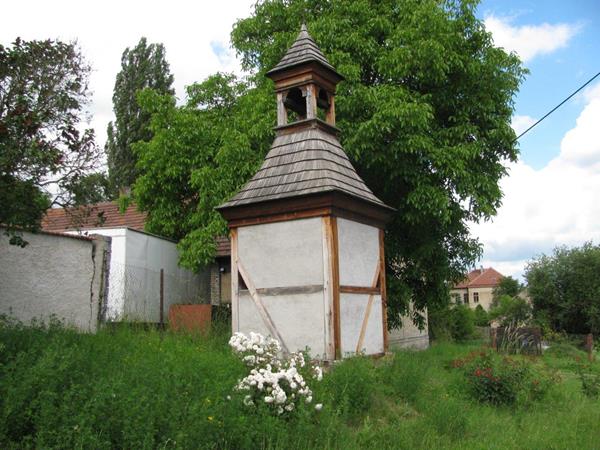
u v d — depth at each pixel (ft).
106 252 38.55
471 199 48.03
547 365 49.83
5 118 23.34
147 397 16.79
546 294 110.83
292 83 36.17
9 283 32.65
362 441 21.35
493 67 48.60
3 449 14.66
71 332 29.07
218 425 17.04
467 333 95.35
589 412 31.19
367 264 33.63
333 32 48.21
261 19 55.06
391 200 49.96
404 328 75.36
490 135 48.57
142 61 118.52
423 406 27.27
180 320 42.45
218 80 58.75
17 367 18.03
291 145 35.04
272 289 31.58
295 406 20.95
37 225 26.35
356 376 25.93
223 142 50.67
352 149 44.39
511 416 29.60
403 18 48.39
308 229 30.83
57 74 25.58
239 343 25.48
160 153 53.93
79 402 16.37
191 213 55.93
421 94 48.96
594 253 108.68
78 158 25.79
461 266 55.67
